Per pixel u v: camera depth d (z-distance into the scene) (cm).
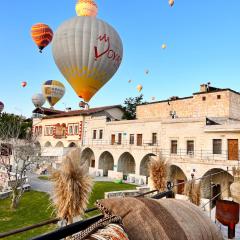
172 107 4312
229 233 707
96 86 2073
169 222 234
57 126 5334
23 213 2173
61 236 203
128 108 6444
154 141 3800
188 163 3028
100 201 239
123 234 183
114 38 2031
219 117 3644
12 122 4481
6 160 3512
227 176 2766
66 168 631
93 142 4681
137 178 3688
